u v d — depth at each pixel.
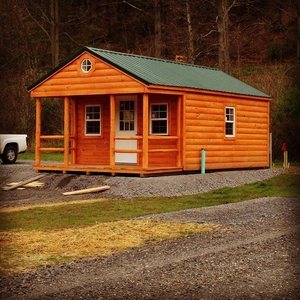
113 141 22.44
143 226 13.59
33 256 10.84
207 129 24.39
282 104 30.52
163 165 23.88
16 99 40.00
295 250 11.09
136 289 8.77
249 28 45.56
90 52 23.11
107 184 21.06
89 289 8.77
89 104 25.62
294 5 38.97
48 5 48.94
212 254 10.84
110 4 53.34
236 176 24.03
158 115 24.12
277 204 16.83
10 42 44.72
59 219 14.98
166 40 49.72
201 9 48.97
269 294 8.52
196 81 24.61
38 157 24.53
